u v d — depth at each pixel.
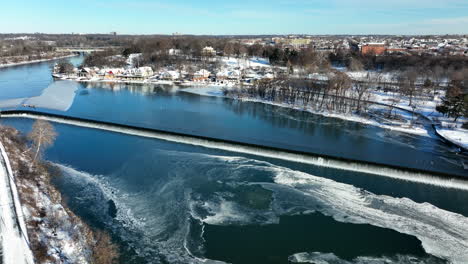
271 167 80.50
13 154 73.19
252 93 176.75
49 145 92.56
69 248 46.47
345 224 58.06
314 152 94.69
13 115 126.94
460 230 57.16
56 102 151.75
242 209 61.72
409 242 53.72
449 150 98.12
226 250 51.22
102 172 76.62
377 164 80.81
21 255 40.97
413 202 66.50
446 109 124.00
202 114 137.50
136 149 91.88
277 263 49.16
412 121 122.25
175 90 192.88
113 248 49.91
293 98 160.12
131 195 66.31
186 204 62.81
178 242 52.53
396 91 175.62
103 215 58.97
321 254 51.00
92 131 109.69
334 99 155.25
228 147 95.56
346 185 73.00
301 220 58.84
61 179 72.12
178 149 93.19
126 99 164.25
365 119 130.62
